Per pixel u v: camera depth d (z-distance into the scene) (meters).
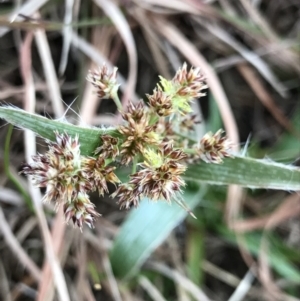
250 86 0.15
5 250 0.12
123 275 0.11
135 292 0.13
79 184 0.06
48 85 0.12
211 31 0.14
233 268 0.14
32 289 0.12
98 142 0.07
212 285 0.14
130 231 0.11
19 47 0.13
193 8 0.13
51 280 0.11
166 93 0.07
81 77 0.13
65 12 0.13
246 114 0.15
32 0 0.12
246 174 0.09
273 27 0.15
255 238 0.13
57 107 0.12
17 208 0.13
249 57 0.14
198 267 0.13
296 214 0.13
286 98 0.15
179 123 0.08
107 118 0.12
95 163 0.07
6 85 0.13
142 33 0.14
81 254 0.12
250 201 0.14
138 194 0.07
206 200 0.13
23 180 0.12
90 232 0.12
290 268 0.13
